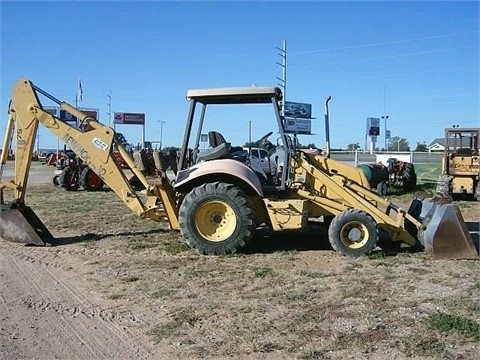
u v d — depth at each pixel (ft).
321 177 29.09
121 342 16.66
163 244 30.63
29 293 21.67
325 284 22.40
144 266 25.66
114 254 28.37
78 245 30.73
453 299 20.26
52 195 61.98
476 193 57.93
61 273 24.71
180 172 29.14
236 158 30.12
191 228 27.68
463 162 58.29
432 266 25.31
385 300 20.20
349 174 30.12
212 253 27.71
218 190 27.58
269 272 24.25
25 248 29.96
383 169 61.41
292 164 29.30
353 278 23.30
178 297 20.83
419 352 15.53
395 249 28.94
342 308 19.31
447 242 26.58
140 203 30.45
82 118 30.94
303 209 28.12
